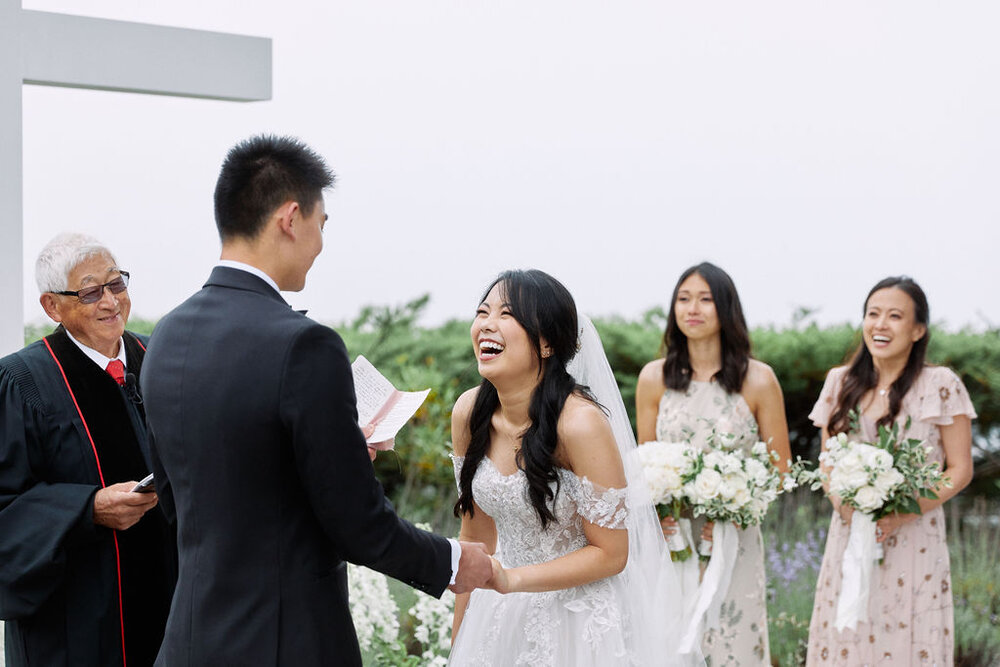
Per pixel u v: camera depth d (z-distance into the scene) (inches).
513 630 113.6
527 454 106.6
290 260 94.1
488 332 107.6
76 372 121.9
